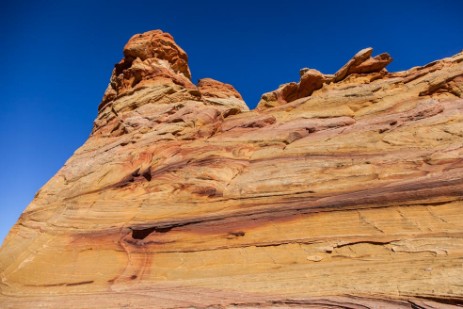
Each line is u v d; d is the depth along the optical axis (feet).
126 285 44.11
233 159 63.93
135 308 38.24
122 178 66.18
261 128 75.82
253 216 48.65
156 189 59.98
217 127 79.15
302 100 82.94
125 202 59.52
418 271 33.12
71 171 80.74
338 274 36.65
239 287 38.17
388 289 31.60
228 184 57.41
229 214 50.42
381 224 41.39
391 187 45.14
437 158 48.80
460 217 38.45
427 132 55.88
